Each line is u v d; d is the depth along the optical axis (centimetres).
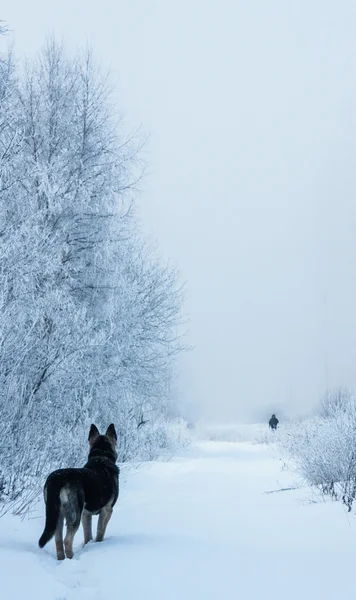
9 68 1342
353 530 688
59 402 1227
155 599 431
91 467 666
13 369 885
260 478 1341
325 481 1084
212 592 443
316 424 1432
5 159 1220
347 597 423
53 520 567
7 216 1267
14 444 826
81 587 473
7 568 481
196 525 769
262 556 560
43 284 1302
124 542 646
